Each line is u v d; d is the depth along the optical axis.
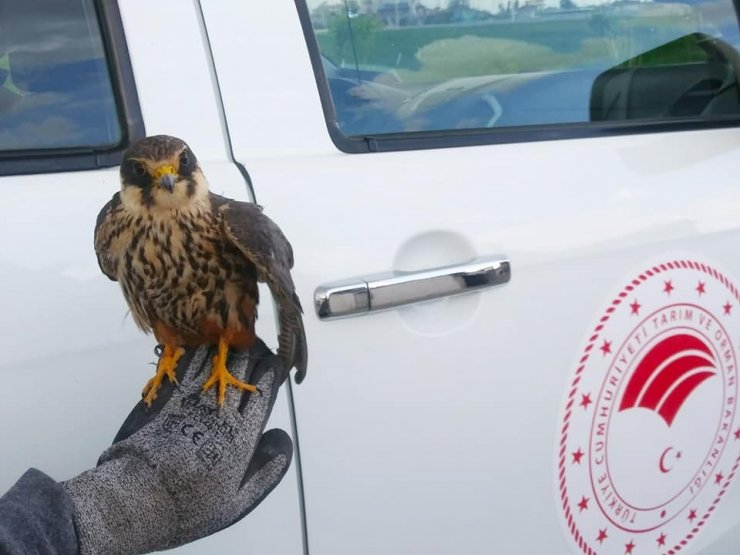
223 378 1.49
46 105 1.68
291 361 1.51
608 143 2.16
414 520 1.88
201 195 1.45
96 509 1.36
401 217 1.86
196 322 1.49
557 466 2.04
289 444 1.60
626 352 2.11
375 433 1.82
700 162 2.25
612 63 2.31
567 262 2.02
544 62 2.21
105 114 1.72
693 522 2.30
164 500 1.41
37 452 1.54
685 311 2.19
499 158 2.02
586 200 2.06
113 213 1.47
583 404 2.06
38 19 1.70
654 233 2.13
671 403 2.19
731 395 2.30
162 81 1.75
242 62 1.82
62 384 1.56
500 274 1.94
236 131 1.79
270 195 1.75
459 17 2.11
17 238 1.56
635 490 2.18
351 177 1.84
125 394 1.61
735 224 2.25
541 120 2.17
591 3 2.28
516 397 1.97
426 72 2.07
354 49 1.99
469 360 1.92
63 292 1.57
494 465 1.96
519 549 2.02
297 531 1.76
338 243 1.79
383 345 1.83
